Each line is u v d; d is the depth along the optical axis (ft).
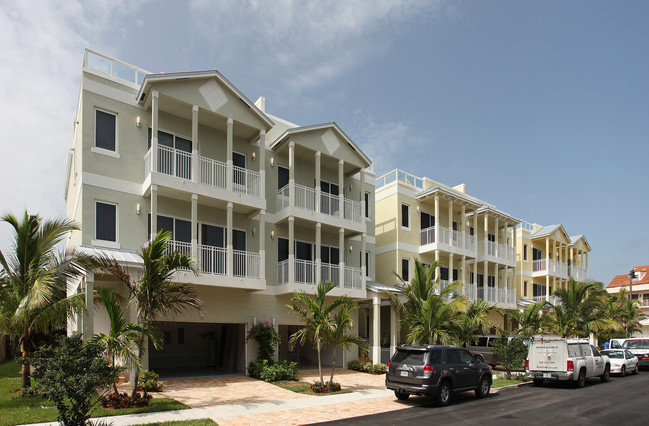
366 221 78.33
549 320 84.69
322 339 49.65
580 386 55.93
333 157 69.21
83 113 50.11
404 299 72.23
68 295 54.39
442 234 87.10
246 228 62.28
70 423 26.73
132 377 36.81
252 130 61.87
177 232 55.57
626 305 120.26
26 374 39.93
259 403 40.55
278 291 62.39
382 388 51.55
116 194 51.13
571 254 129.08
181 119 58.13
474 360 47.19
